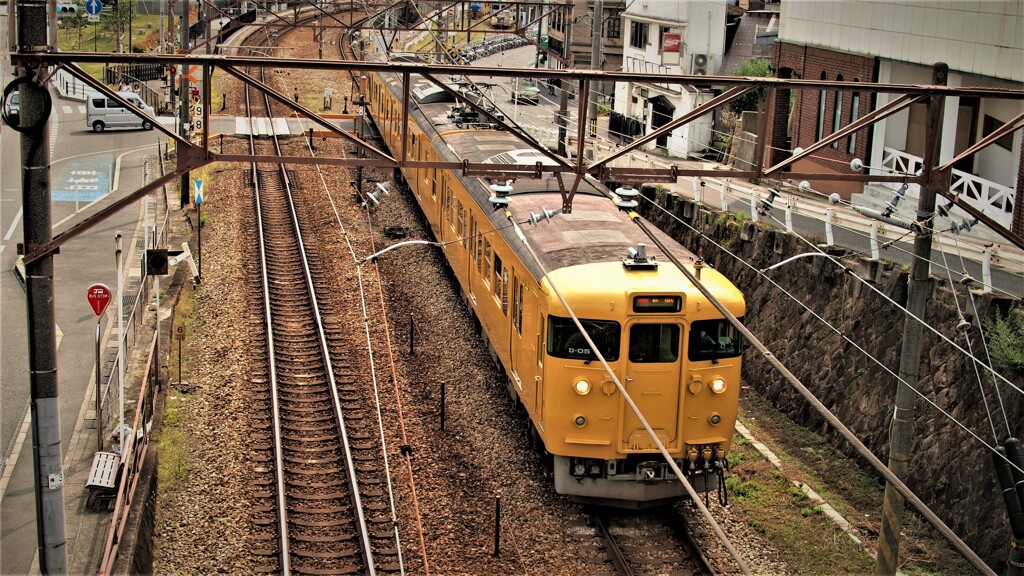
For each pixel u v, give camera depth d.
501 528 12.14
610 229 13.86
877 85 9.34
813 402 7.43
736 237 18.23
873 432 13.99
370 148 9.39
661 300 11.85
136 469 11.38
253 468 13.15
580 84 9.39
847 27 21.50
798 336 16.05
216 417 14.56
